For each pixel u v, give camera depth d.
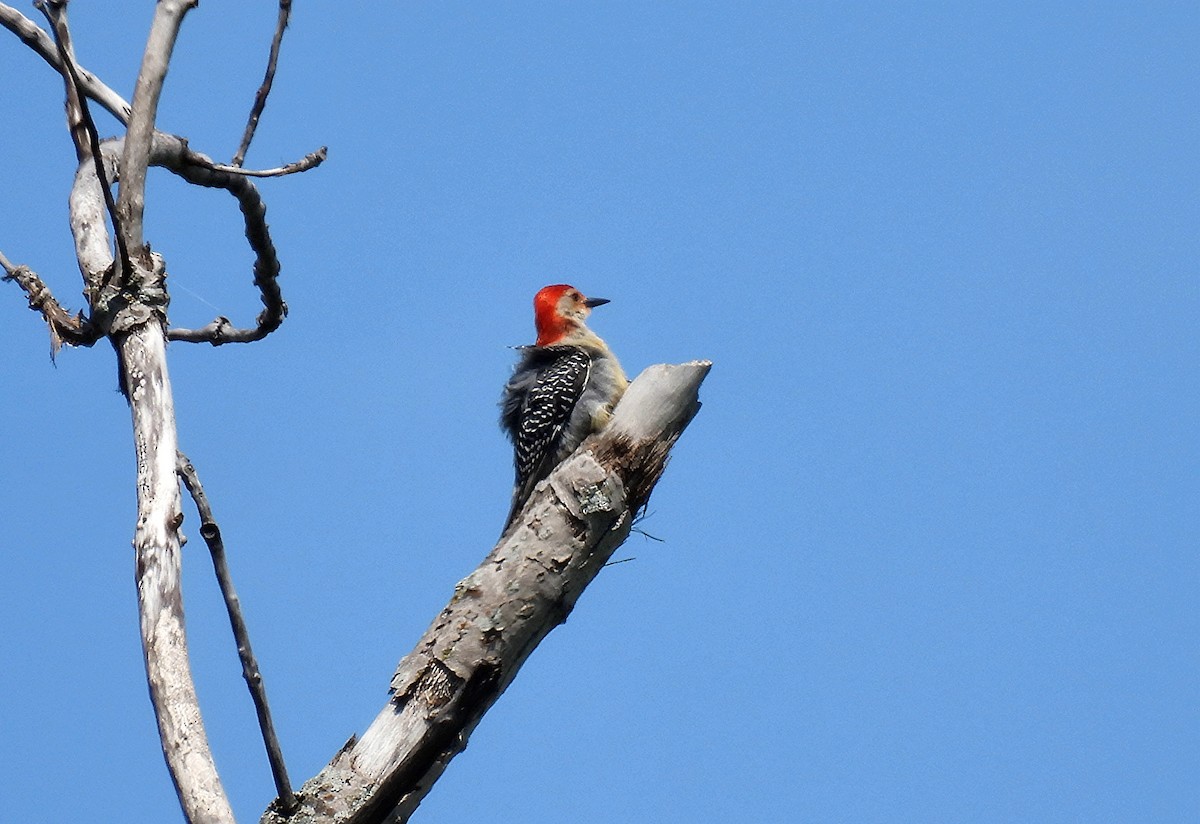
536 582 10.96
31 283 11.08
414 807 10.23
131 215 11.17
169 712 8.70
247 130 12.70
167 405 10.41
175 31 11.73
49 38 12.91
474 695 10.52
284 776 9.36
